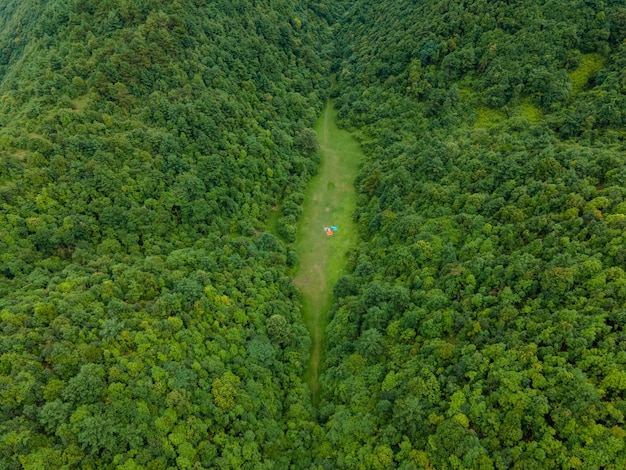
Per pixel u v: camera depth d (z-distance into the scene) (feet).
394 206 325.21
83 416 178.50
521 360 192.85
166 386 204.74
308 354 274.16
